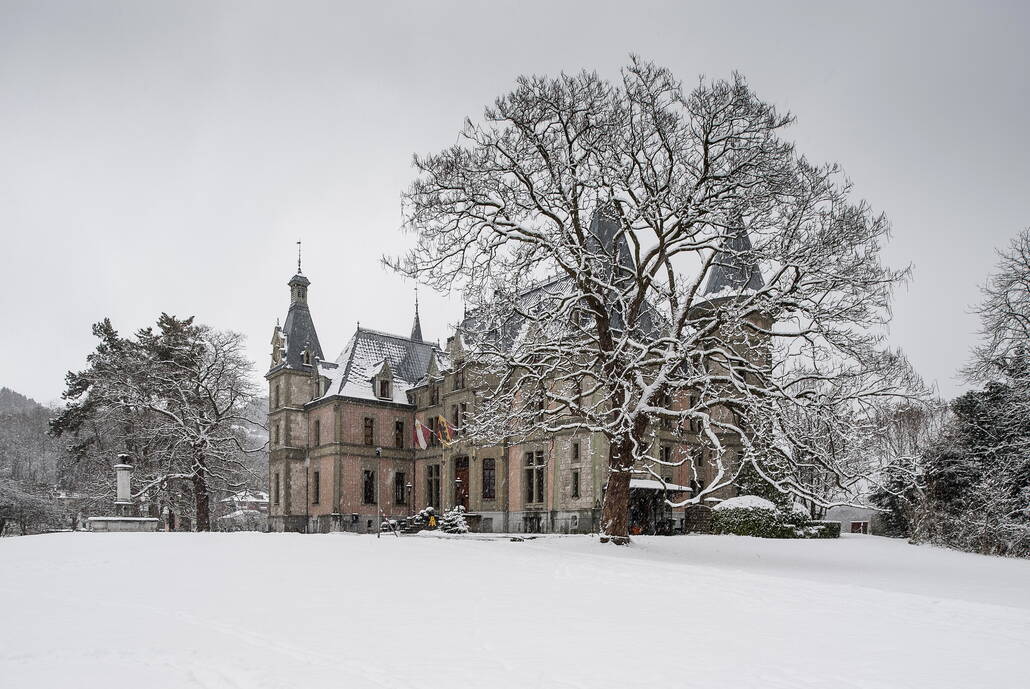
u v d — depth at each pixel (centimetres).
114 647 900
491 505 4425
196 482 4791
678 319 2234
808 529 3338
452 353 4847
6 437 9275
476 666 785
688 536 2928
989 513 2923
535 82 2209
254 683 725
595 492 3750
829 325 2122
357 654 844
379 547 2155
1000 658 852
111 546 2256
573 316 2633
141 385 4972
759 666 794
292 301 5869
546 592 1322
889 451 3500
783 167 2136
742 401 2123
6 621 1093
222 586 1426
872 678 755
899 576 1875
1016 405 3103
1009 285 3347
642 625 1016
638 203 2244
